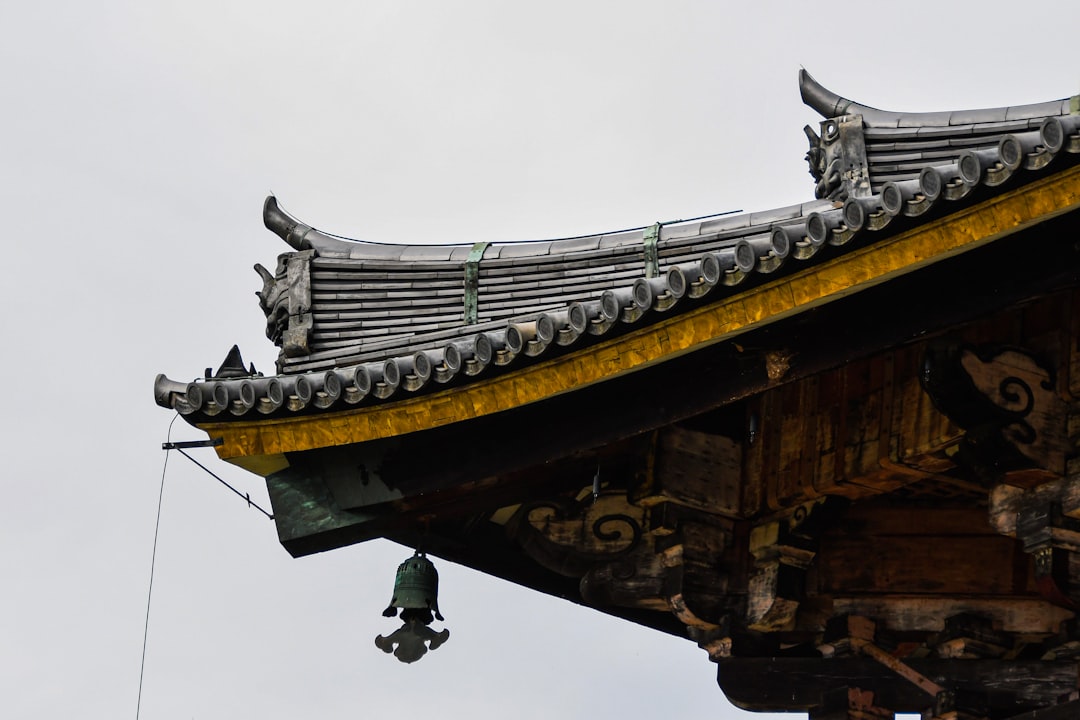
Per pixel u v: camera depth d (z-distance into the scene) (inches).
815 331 670.5
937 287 643.5
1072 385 668.7
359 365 720.3
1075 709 684.7
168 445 746.8
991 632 743.7
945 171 595.5
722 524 756.6
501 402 697.0
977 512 752.3
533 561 816.3
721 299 649.0
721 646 753.6
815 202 689.0
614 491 771.4
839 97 701.9
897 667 741.3
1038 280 623.8
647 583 761.0
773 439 749.3
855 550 754.2
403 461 741.3
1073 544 672.4
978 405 662.5
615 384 705.0
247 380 725.3
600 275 720.3
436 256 749.9
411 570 770.8
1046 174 586.6
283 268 766.5
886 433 713.6
